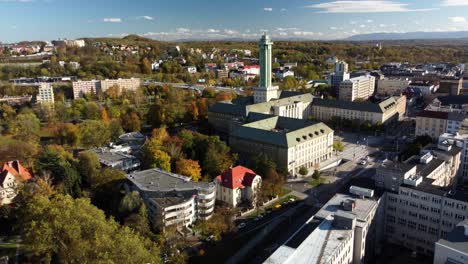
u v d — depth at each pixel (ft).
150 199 574.15
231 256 503.20
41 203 473.26
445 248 393.91
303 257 393.91
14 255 499.51
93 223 440.86
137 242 417.69
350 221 440.86
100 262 376.48
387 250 531.91
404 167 559.79
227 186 635.66
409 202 526.98
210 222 563.89
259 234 556.51
